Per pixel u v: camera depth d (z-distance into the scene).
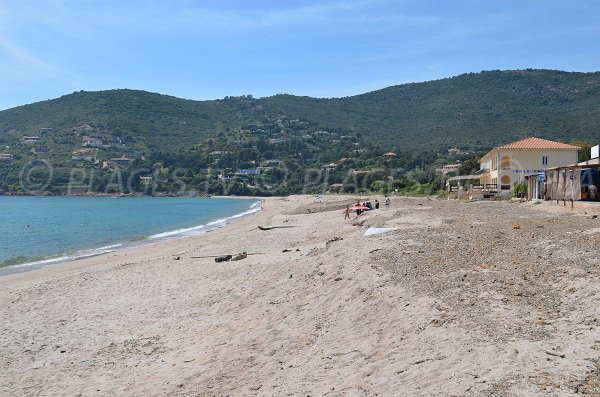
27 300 14.49
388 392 5.77
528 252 11.49
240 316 11.20
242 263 18.14
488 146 123.88
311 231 30.28
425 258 12.20
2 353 9.88
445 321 7.63
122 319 12.11
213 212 69.38
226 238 29.39
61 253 27.88
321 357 7.56
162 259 21.41
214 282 15.49
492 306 7.98
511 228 16.08
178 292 14.59
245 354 8.59
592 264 9.48
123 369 8.75
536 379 5.34
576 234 12.87
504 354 6.12
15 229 43.03
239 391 7.04
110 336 10.80
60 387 8.11
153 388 7.67
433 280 9.97
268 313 10.74
